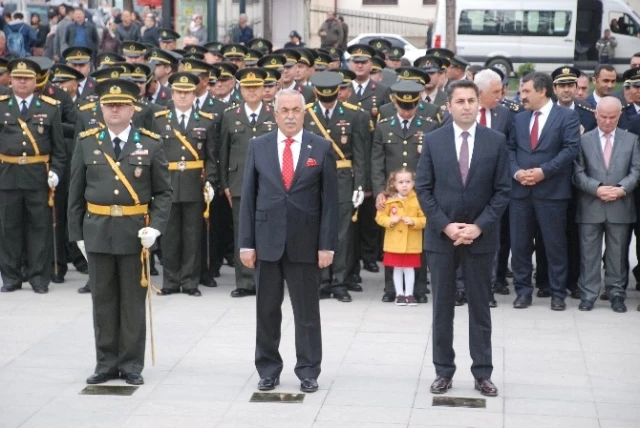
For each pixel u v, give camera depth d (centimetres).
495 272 1251
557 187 1182
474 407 881
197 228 1277
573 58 3325
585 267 1204
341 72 1421
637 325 1140
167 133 1264
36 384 943
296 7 3616
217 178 1295
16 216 1280
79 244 933
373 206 1396
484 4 3309
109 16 2748
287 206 905
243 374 970
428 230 908
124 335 940
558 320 1159
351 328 1126
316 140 917
